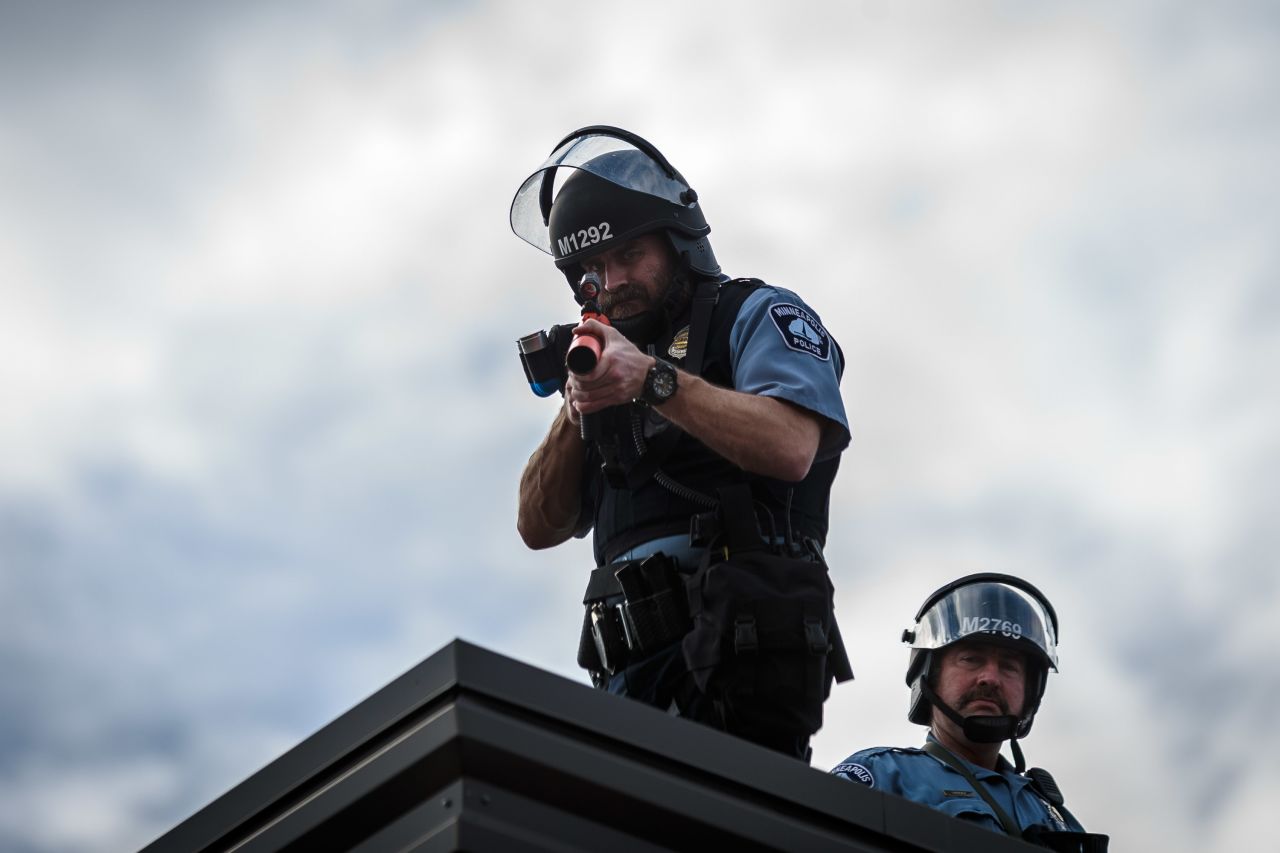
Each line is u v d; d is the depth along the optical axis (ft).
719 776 15.10
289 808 14.85
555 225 20.35
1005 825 24.43
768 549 18.80
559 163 20.58
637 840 14.57
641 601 18.78
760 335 19.49
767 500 19.11
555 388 20.68
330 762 14.75
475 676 14.26
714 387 18.52
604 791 14.34
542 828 14.11
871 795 15.80
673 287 20.06
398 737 14.42
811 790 15.51
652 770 14.71
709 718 18.20
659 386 18.21
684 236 20.21
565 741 14.34
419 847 13.66
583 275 20.62
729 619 17.88
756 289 20.15
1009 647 26.11
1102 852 24.47
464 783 13.94
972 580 26.89
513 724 14.15
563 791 14.28
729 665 17.92
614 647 19.08
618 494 19.63
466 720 13.93
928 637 26.66
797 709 17.88
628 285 20.07
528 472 20.95
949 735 25.94
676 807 14.57
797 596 18.10
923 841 15.84
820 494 19.72
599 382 18.02
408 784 14.11
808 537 19.30
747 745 15.37
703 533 18.74
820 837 15.28
